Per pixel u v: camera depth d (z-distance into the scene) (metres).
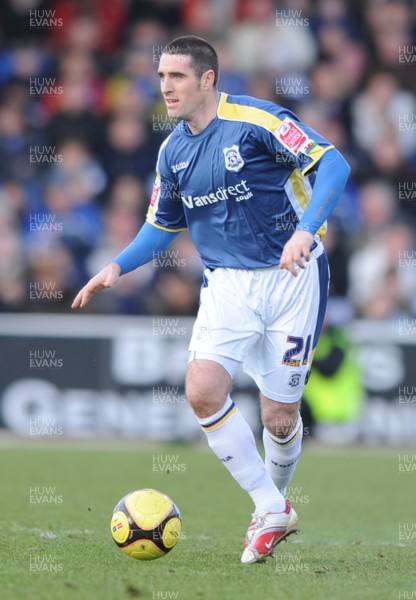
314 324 19.20
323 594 15.43
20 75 52.22
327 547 20.86
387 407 41.75
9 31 55.91
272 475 20.31
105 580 16.00
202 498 28.28
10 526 22.22
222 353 18.25
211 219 18.89
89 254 46.75
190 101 18.17
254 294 18.69
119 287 44.03
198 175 18.58
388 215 50.28
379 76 55.16
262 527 18.25
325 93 53.75
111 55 55.19
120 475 32.44
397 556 19.75
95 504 26.36
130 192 47.69
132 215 47.34
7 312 44.38
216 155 18.38
